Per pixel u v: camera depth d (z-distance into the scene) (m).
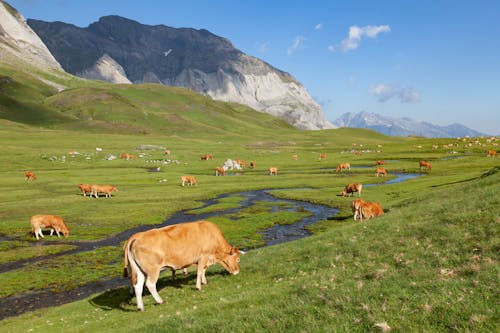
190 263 15.62
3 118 195.25
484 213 15.66
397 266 13.07
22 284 24.78
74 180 75.19
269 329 9.02
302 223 41.34
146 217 44.78
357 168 93.94
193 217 45.56
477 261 11.59
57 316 16.81
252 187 68.31
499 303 7.89
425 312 8.12
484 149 120.19
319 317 9.05
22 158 98.50
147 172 91.06
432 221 17.03
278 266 17.44
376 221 21.53
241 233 37.12
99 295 18.97
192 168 99.88
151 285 14.51
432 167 85.94
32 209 49.16
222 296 14.07
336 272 13.91
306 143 195.12
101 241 35.72
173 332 10.27
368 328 8.10
